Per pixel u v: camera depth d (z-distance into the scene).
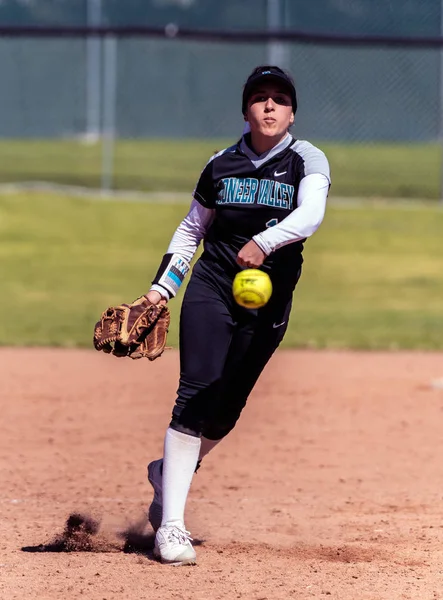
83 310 40.66
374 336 36.62
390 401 26.56
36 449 21.28
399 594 11.98
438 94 76.56
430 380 29.28
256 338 13.40
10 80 76.50
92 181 71.25
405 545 14.48
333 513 16.69
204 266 13.35
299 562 13.50
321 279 48.84
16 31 62.12
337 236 58.25
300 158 12.89
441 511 16.81
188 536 13.46
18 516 16.12
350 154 85.56
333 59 76.69
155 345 13.45
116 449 21.38
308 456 21.12
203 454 14.47
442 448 21.89
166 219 61.69
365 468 20.14
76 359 31.97
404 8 72.56
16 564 13.18
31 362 31.27
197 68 78.50
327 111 77.44
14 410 24.91
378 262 52.91
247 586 12.21
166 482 13.36
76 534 14.48
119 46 78.19
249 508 17.02
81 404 25.72
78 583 12.27
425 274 50.41
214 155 13.41
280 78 12.66
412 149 89.19
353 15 71.94
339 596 11.85
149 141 93.00
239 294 12.36
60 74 76.50
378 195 69.31
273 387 28.23
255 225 12.96
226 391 13.73
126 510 16.55
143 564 13.24
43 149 84.19
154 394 27.11
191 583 12.31
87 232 58.12
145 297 13.44
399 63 76.31
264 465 20.33
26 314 39.69
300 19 71.88
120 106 79.00
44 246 54.84
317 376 29.75
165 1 73.50
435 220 62.69
